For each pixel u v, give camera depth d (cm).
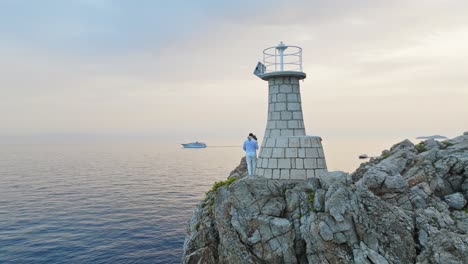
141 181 14688
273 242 2589
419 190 3089
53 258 5519
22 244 6109
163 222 7681
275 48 3325
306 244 2544
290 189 2830
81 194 11119
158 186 13100
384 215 2559
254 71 3397
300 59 3278
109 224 7475
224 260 2772
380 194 3075
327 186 2752
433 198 3056
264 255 2592
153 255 5747
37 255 5625
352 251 2381
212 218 3102
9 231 6856
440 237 2484
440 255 2372
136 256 5684
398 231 2503
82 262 5388
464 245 2388
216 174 17725
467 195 3153
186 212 8612
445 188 3225
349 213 2430
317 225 2469
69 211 8625
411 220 2648
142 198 10488
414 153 3759
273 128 3266
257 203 2720
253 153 3456
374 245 2392
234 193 2769
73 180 14862
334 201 2469
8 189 12031
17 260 5397
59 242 6250
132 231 6988
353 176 3916
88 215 8244
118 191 11812
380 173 3139
